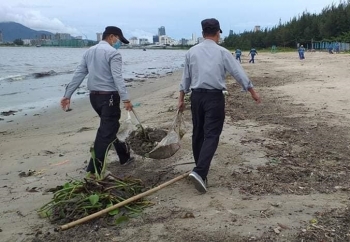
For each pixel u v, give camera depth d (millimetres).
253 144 6520
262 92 13750
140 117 10039
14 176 5781
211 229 3699
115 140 5215
